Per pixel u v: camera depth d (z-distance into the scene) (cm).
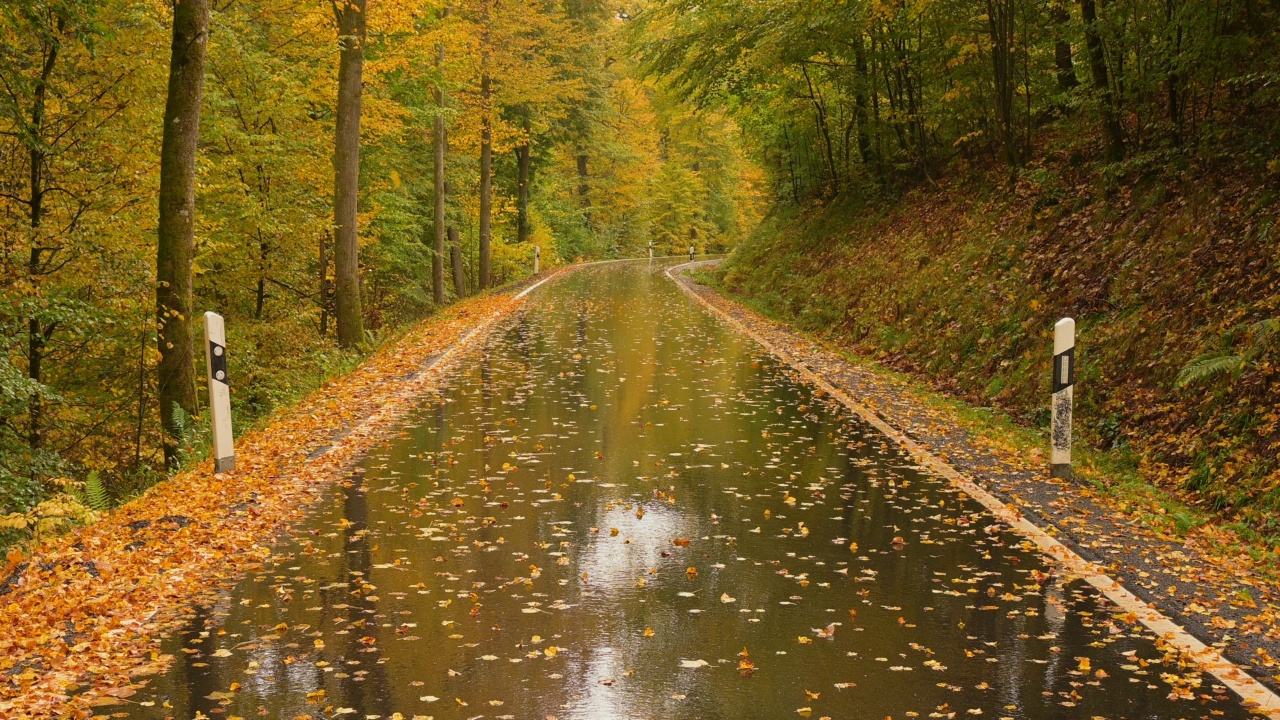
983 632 557
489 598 618
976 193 2069
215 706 465
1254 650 522
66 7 1145
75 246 1318
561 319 2548
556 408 1320
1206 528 771
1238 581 636
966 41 2083
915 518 799
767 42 2473
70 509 830
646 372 1641
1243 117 1397
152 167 1385
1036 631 557
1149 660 514
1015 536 748
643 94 6806
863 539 743
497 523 791
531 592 629
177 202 1155
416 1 1903
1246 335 972
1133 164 1476
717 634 556
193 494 868
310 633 561
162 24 1418
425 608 600
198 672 506
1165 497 862
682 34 2905
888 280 2078
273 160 1853
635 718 451
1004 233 1752
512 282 4250
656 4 3036
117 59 1373
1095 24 1523
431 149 3550
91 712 459
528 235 4997
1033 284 1499
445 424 1214
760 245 3544
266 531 772
